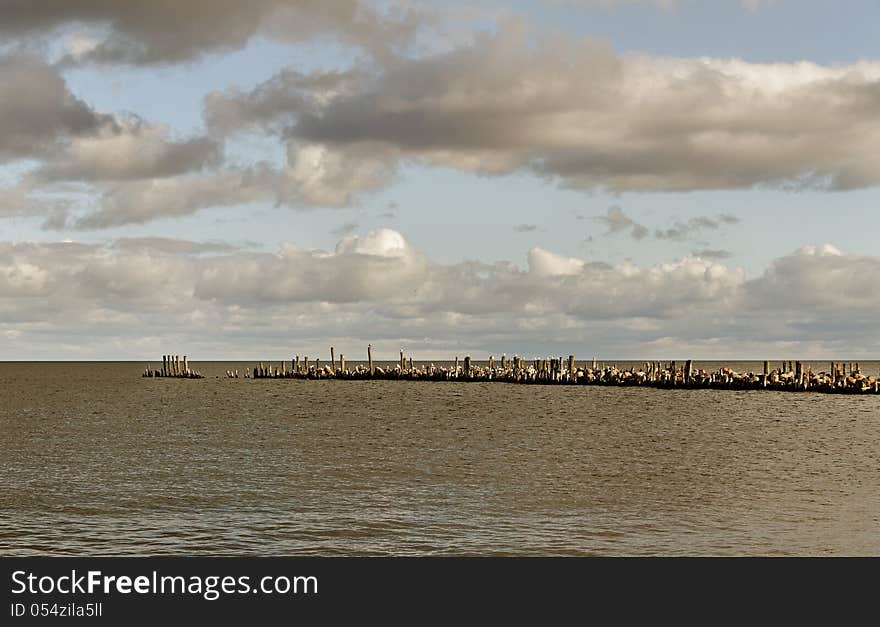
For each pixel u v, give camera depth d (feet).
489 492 143.23
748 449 203.92
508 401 379.14
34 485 152.46
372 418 298.76
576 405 353.72
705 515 124.57
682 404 353.72
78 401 405.59
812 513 125.39
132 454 197.16
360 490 145.48
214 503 134.92
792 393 401.08
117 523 122.42
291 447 210.38
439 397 411.54
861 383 382.63
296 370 627.46
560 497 138.41
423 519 123.03
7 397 440.86
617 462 180.45
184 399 416.46
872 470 168.04
